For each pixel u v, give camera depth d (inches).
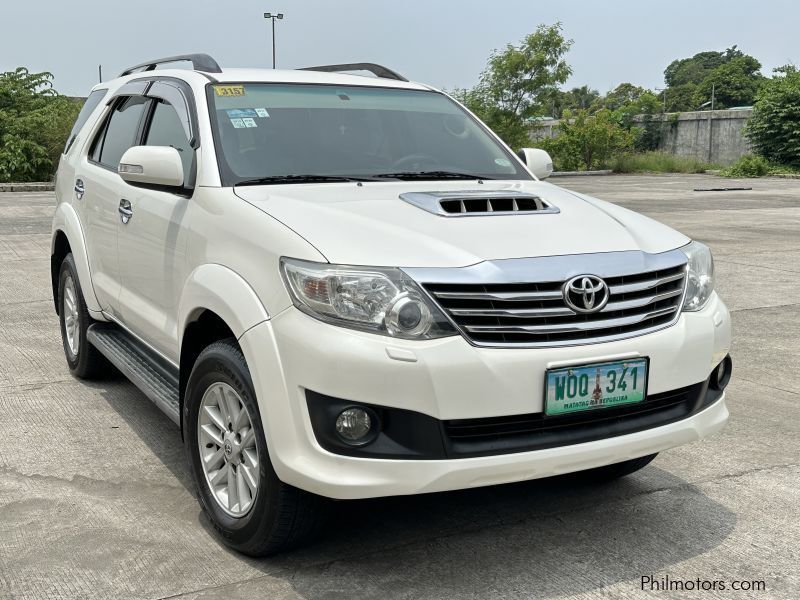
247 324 120.4
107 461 166.9
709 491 156.0
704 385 130.9
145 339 170.9
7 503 147.4
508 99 1449.3
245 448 127.0
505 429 115.7
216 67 174.1
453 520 142.4
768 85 1450.5
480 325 113.2
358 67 206.2
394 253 116.0
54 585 120.4
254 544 125.0
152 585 120.7
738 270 408.2
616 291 120.5
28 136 1002.1
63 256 229.9
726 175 1378.0
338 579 122.6
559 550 132.3
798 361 247.1
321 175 152.5
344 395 110.6
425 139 172.9
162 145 169.9
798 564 129.0
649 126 1680.6
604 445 119.3
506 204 139.6
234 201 136.8
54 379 222.1
